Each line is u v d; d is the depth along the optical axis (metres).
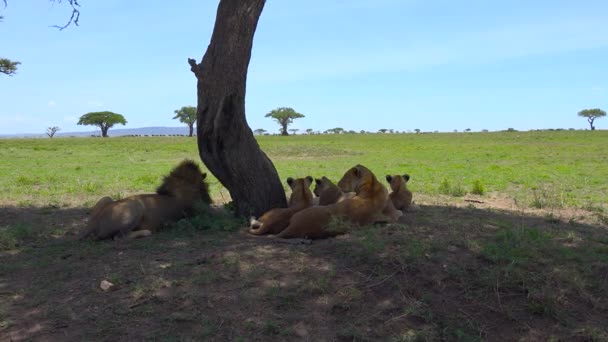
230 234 6.93
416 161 25.94
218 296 4.83
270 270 5.34
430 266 5.24
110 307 4.69
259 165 7.64
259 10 7.18
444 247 5.66
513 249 5.55
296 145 41.00
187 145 45.66
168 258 5.85
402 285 4.98
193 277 5.18
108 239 6.71
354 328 4.40
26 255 6.21
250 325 4.42
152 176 16.61
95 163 24.89
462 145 43.69
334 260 5.53
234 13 7.00
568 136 59.62
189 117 108.19
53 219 8.66
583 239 6.43
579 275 5.09
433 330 4.43
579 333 4.39
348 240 6.03
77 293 4.99
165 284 5.02
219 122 7.20
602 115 108.56
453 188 12.85
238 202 7.78
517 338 4.40
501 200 11.48
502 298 4.81
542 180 15.97
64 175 17.66
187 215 7.59
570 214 9.16
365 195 6.99
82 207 10.03
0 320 4.52
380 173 18.77
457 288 4.95
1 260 6.02
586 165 22.08
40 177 16.58
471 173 18.58
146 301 4.76
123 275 5.33
